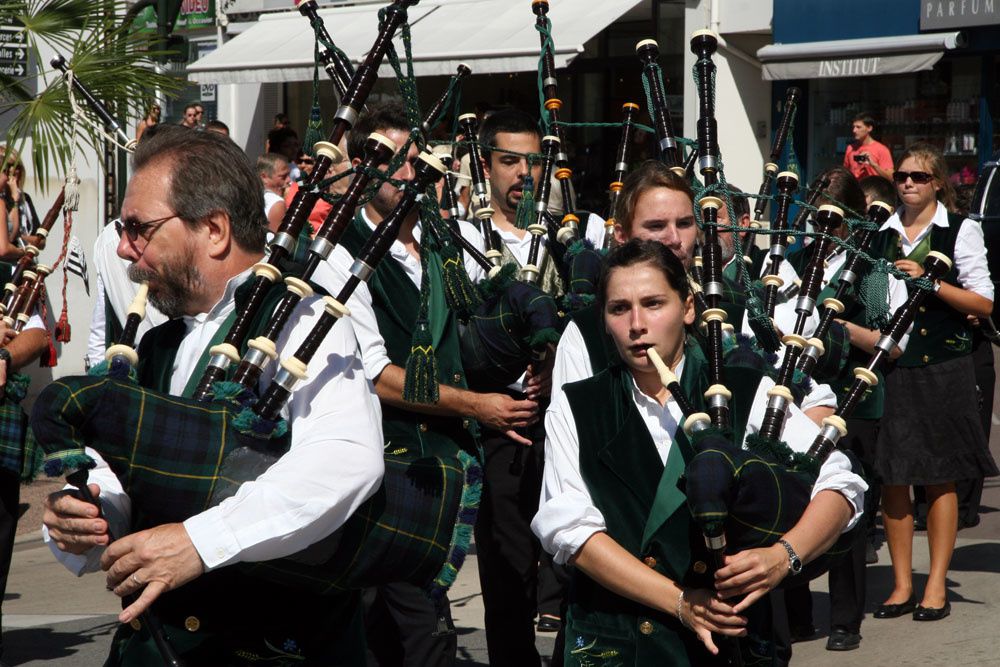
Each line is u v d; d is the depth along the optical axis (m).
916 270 5.70
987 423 7.28
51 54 9.26
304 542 2.41
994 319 6.76
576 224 5.02
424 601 4.31
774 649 3.14
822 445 3.03
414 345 3.64
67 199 5.29
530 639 4.63
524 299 4.26
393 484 2.63
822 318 3.60
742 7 13.89
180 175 2.58
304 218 2.72
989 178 7.28
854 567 5.46
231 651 2.54
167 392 2.69
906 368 5.90
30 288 5.17
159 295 2.63
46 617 6.48
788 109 4.89
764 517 2.86
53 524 2.46
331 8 16.05
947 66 13.62
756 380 3.13
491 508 4.61
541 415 4.66
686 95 14.20
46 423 2.35
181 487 2.39
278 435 2.44
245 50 15.84
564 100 15.10
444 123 13.08
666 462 3.06
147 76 7.97
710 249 3.44
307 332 2.59
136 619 2.52
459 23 14.61
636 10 14.52
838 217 3.80
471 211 6.34
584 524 3.04
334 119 2.88
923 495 7.73
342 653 2.67
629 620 3.04
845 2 13.30
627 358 3.13
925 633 5.70
